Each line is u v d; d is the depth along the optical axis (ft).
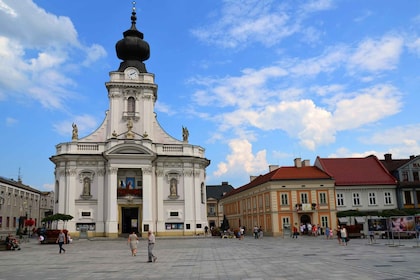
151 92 193.88
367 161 203.41
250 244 124.36
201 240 154.61
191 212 185.78
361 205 186.09
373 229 115.75
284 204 181.57
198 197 188.75
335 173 193.47
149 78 194.59
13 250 110.32
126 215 182.70
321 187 183.42
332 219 180.96
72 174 179.01
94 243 141.49
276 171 194.39
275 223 180.04
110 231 169.99
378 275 50.47
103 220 176.55
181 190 187.32
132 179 183.21
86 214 176.65
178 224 183.42
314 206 180.14
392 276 49.32
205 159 195.31
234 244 126.11
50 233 138.82
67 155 178.81
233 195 255.09
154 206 182.50
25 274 59.88
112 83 189.88
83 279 53.98
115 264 72.43
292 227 179.63
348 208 185.06
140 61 199.93
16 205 249.75
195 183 189.37
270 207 183.21
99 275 57.72
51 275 58.44
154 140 193.88
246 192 224.33
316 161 206.18
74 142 181.78
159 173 185.88
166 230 181.88
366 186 187.42
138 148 177.17
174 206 185.06
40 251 107.04
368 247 100.48
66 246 127.13
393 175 194.49
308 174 188.75
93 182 180.34
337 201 185.47
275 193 182.50
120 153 175.94
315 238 153.99
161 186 185.06
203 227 188.44
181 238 168.04
